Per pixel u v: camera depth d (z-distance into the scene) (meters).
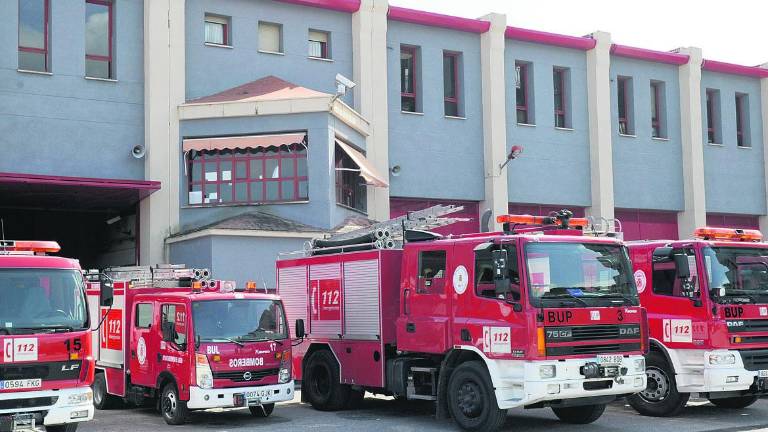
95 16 26.98
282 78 28.92
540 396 12.24
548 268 12.81
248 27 28.53
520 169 32.50
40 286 12.51
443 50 31.48
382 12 29.92
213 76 27.88
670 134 36.16
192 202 26.38
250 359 14.70
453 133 31.38
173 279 16.61
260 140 25.73
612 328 13.00
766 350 14.59
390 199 30.34
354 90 29.61
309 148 25.64
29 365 11.98
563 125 34.09
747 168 38.00
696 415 15.41
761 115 38.59
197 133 26.45
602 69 34.12
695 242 14.68
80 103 26.17
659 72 36.03
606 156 33.88
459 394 13.46
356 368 15.74
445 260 14.04
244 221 24.73
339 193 26.75
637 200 35.03
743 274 14.79
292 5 29.20
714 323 14.28
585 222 14.49
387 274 15.31
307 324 17.08
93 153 26.23
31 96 25.58
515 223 14.09
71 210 29.72
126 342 16.41
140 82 26.98
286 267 17.80
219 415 15.98
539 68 33.38
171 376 14.91
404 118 30.48
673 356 14.83
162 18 26.81
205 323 14.66
